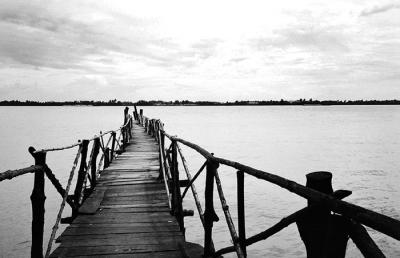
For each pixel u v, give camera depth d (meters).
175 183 5.93
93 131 66.12
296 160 30.48
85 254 4.18
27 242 10.91
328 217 1.57
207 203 3.83
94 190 7.74
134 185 8.36
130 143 18.11
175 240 4.68
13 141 45.28
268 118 161.38
